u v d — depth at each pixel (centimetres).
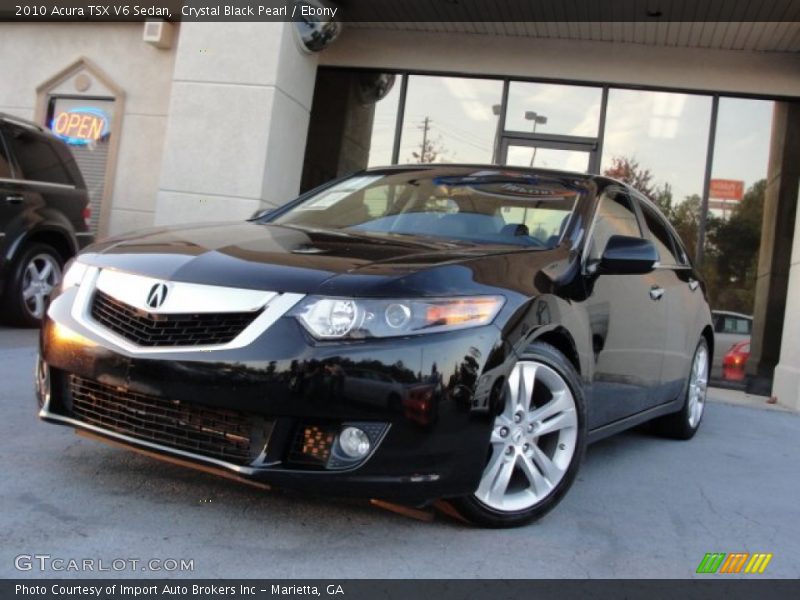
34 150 701
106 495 299
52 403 299
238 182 807
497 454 295
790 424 632
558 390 313
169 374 264
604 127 907
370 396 255
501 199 388
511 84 933
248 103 805
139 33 1013
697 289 520
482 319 275
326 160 981
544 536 301
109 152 1013
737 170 874
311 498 314
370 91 970
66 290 310
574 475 317
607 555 289
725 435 559
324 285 265
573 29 871
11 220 661
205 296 271
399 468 259
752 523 346
